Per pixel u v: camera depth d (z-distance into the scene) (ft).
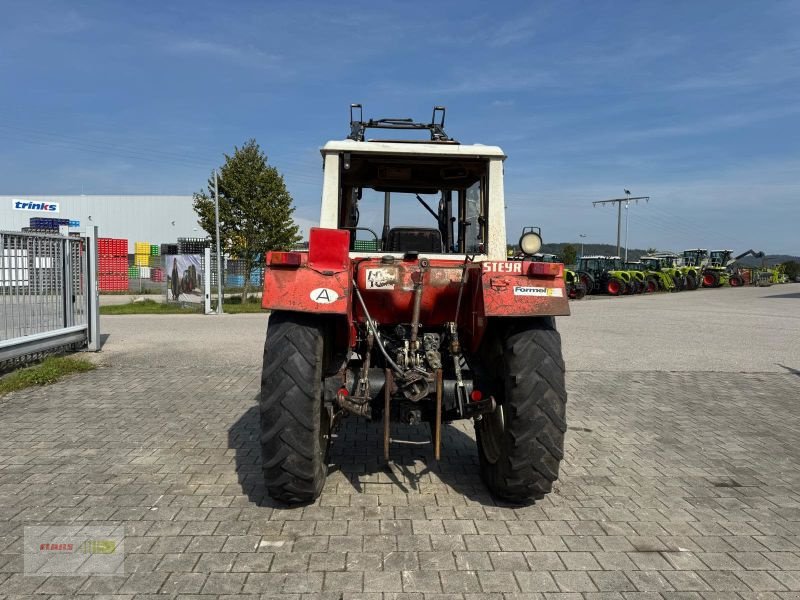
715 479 15.05
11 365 27.27
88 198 159.63
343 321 13.08
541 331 12.44
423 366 13.03
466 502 13.28
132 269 111.34
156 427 18.56
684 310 65.57
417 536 11.55
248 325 47.42
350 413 13.43
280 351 11.94
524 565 10.53
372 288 13.23
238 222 73.92
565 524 12.25
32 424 18.80
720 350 35.76
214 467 15.12
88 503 12.87
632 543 11.46
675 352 34.88
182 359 30.71
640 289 101.60
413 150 14.03
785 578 10.26
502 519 12.42
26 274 27.50
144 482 14.08
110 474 14.57
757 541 11.64
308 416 11.80
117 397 22.47
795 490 14.38
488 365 13.92
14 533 11.44
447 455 16.57
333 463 15.78
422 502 13.23
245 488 13.79
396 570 10.25
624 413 21.34
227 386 24.44
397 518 12.36
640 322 51.90
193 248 76.18
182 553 10.71
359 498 13.39
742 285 138.62
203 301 61.98
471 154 14.11
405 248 16.16
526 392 11.95
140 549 10.85
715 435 18.79
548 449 11.99
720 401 23.21
